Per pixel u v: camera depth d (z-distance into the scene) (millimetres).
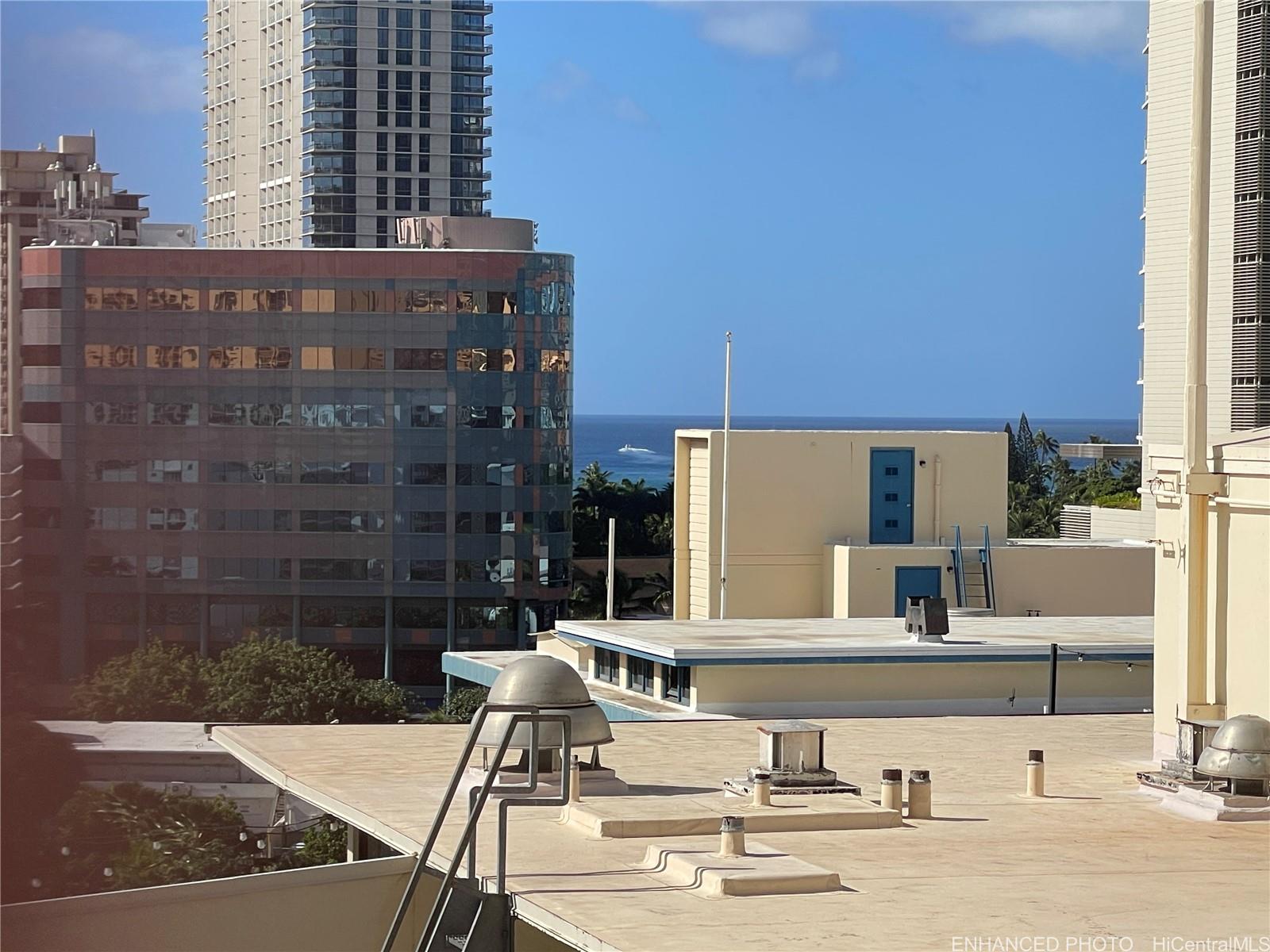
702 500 61594
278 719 85062
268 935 18141
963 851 17812
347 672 90000
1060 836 18922
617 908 14562
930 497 61750
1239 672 22094
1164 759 23328
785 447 60438
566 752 15320
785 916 14391
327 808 20625
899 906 14891
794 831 18984
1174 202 77125
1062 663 37781
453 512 115000
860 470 61125
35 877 41906
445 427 114688
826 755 25703
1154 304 77812
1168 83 77812
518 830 18328
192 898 17781
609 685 41062
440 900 14664
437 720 84938
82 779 55312
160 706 84000
